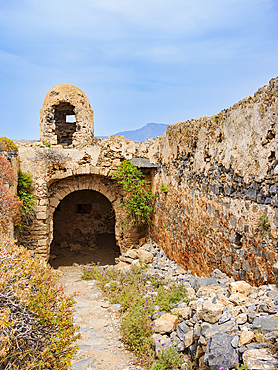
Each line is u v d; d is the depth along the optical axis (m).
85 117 13.55
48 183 11.84
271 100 4.37
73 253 15.31
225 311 4.00
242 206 5.11
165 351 4.39
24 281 3.58
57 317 3.69
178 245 8.68
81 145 13.45
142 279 7.75
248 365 3.01
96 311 6.61
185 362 4.20
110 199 12.88
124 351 5.01
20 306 3.47
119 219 13.02
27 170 11.38
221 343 3.42
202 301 4.60
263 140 4.52
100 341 5.33
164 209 10.20
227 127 5.69
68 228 16.36
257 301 4.03
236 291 4.42
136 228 12.82
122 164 12.02
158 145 11.44
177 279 7.25
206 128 6.69
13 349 3.38
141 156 12.17
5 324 3.13
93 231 16.53
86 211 16.52
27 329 3.40
